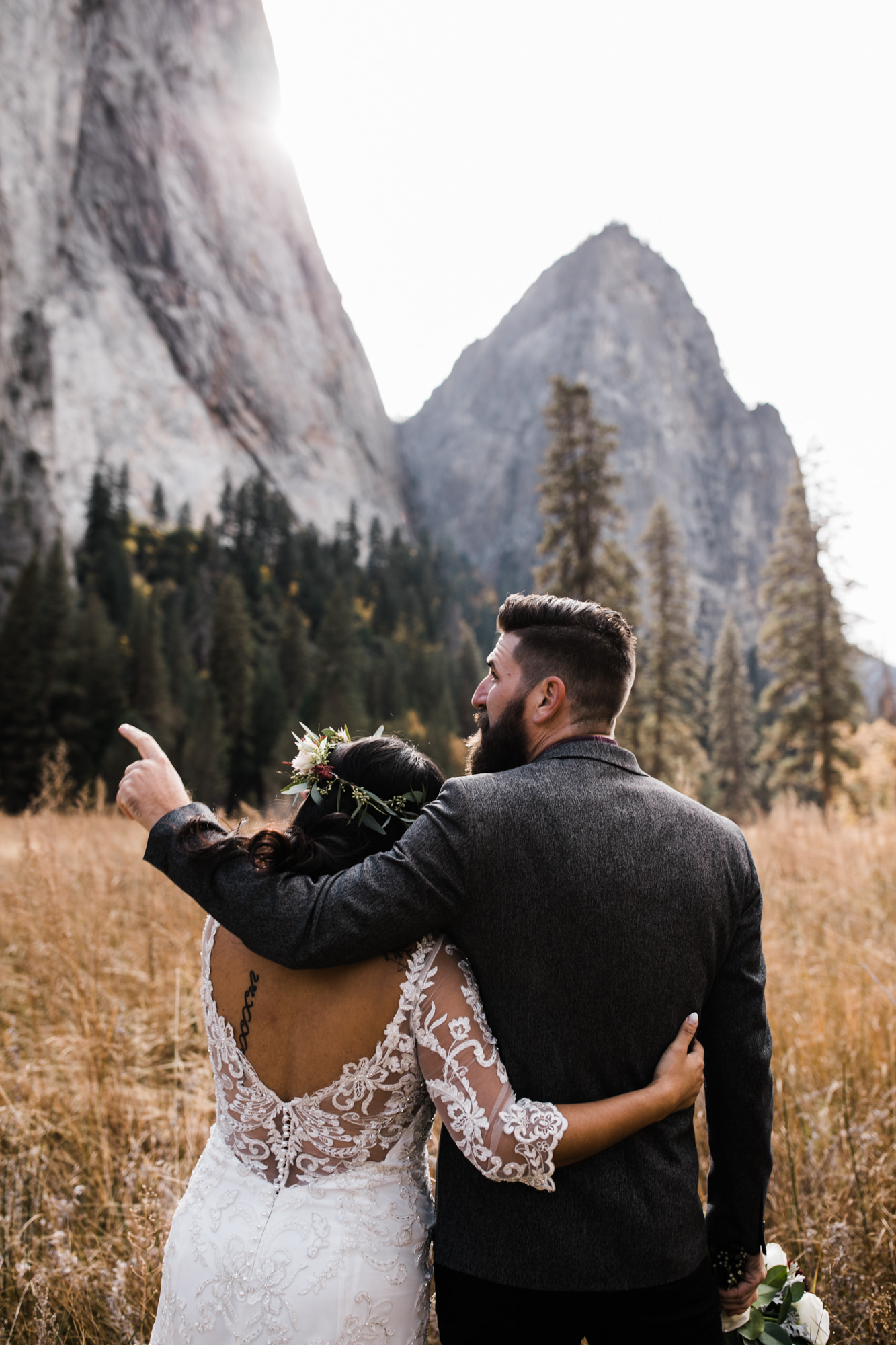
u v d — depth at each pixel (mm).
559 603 1394
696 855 1250
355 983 1212
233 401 156000
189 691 56562
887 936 4461
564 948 1151
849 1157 2320
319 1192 1229
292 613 75000
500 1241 1149
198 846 1199
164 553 96938
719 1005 1315
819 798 25094
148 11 155375
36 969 3672
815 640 24500
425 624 106625
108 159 141750
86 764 41719
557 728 1348
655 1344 1175
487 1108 1115
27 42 109500
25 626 44969
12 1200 2283
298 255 189375
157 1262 1994
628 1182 1157
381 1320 1188
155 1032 3426
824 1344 1450
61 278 125375
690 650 31672
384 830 1336
